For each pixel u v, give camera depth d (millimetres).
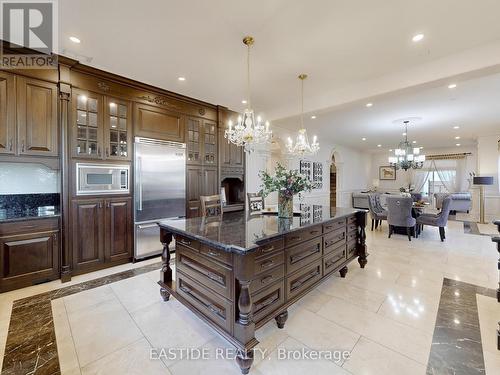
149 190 3561
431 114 4965
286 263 1989
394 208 4852
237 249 1525
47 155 2742
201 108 4328
